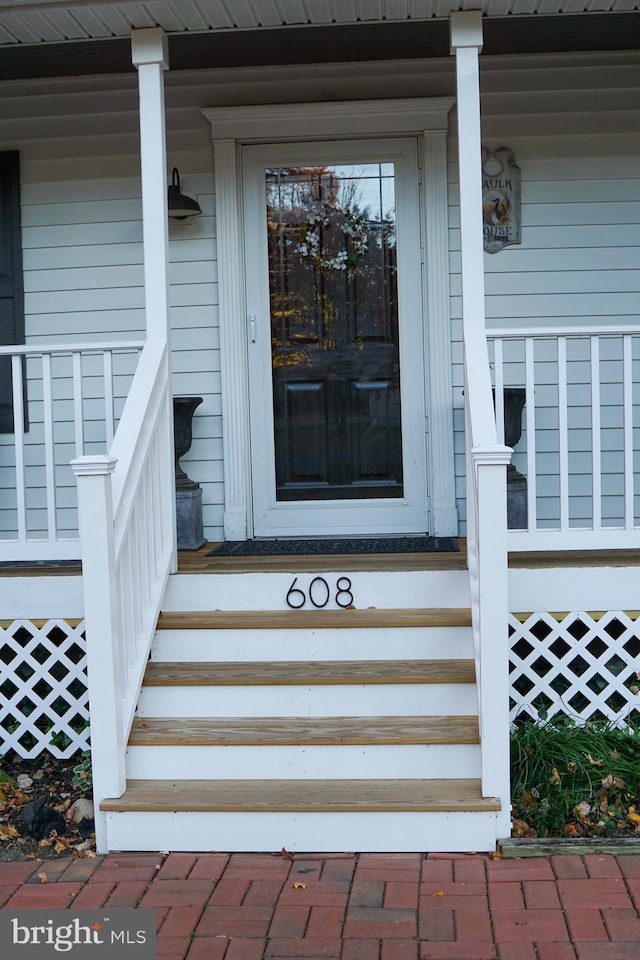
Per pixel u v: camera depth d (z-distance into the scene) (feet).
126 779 11.82
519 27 15.75
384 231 17.58
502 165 17.47
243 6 13.29
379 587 13.73
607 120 17.43
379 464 17.74
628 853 10.77
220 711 12.46
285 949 9.07
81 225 18.03
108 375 14.02
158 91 13.97
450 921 9.48
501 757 11.07
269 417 17.75
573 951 8.92
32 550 14.19
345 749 11.66
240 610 13.79
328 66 17.24
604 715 14.08
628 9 13.56
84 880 10.55
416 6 13.39
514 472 16.63
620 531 13.66
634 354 17.72
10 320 18.21
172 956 8.99
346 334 17.70
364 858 10.90
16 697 14.16
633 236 17.60
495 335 13.52
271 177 17.65
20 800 12.84
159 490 13.75
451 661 12.76
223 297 17.57
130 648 12.10
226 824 11.15
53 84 17.87
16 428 14.19
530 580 13.74
